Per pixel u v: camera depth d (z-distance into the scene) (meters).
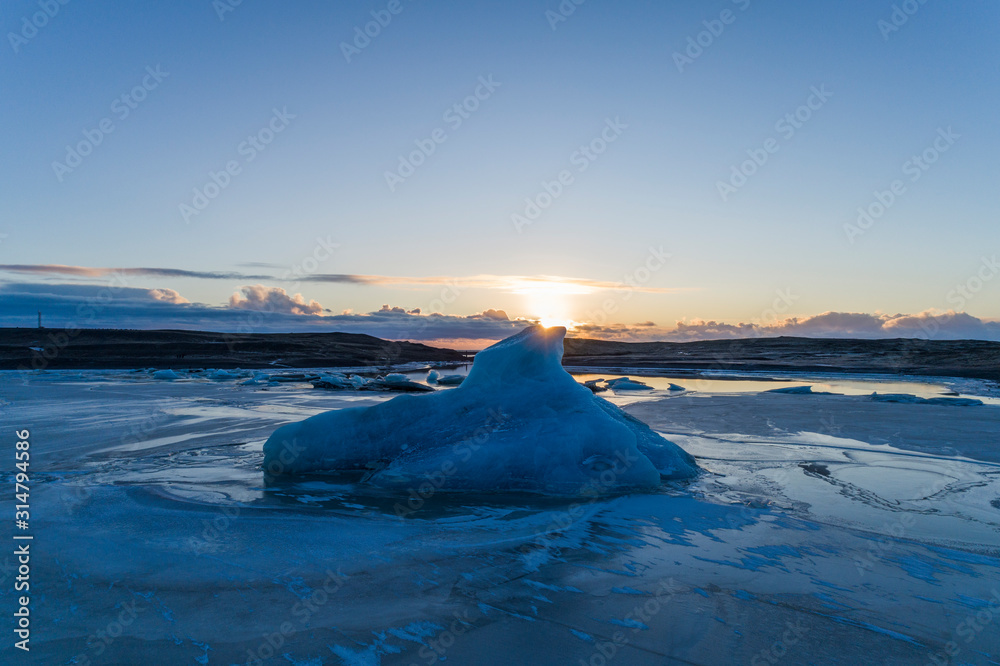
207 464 7.37
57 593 3.57
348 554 4.31
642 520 5.25
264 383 21.06
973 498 6.01
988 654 3.01
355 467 7.09
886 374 29.14
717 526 5.09
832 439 9.47
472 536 4.77
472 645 3.01
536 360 8.02
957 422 11.30
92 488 6.07
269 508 5.47
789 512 5.50
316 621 3.25
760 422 11.38
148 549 4.32
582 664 2.84
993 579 3.98
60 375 24.86
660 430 10.41
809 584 3.86
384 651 2.94
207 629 3.14
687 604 3.53
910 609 3.52
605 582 3.86
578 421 6.87
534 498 6.04
